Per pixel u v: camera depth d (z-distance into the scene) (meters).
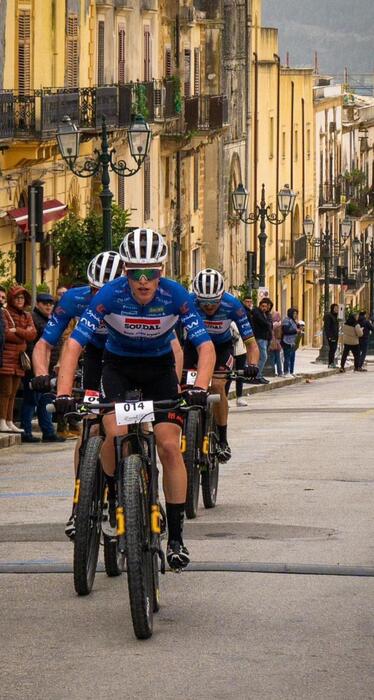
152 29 62.97
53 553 16.22
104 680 11.42
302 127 100.88
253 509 19.34
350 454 26.05
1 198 43.16
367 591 14.21
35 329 29.20
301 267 99.69
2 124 42.59
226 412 20.11
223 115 71.06
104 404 13.34
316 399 44.94
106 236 37.38
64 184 50.03
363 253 120.62
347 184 118.44
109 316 13.70
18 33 46.06
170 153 67.50
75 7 51.38
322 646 12.30
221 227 78.06
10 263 43.75
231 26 80.69
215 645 12.37
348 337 65.56
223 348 20.39
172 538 13.88
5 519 18.75
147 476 13.22
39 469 24.75
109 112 50.72
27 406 29.39
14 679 11.46
